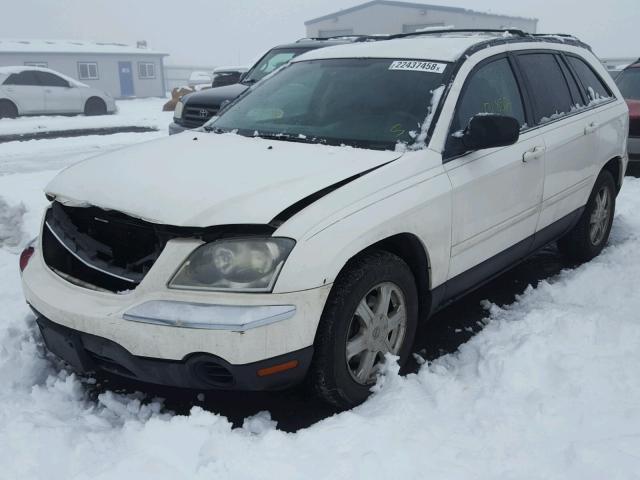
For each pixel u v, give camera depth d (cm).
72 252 303
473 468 259
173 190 289
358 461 259
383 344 320
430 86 366
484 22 3503
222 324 260
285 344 269
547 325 377
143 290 274
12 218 642
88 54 3394
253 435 289
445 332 401
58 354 309
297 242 270
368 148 343
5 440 274
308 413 315
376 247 316
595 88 511
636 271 464
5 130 1462
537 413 294
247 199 279
